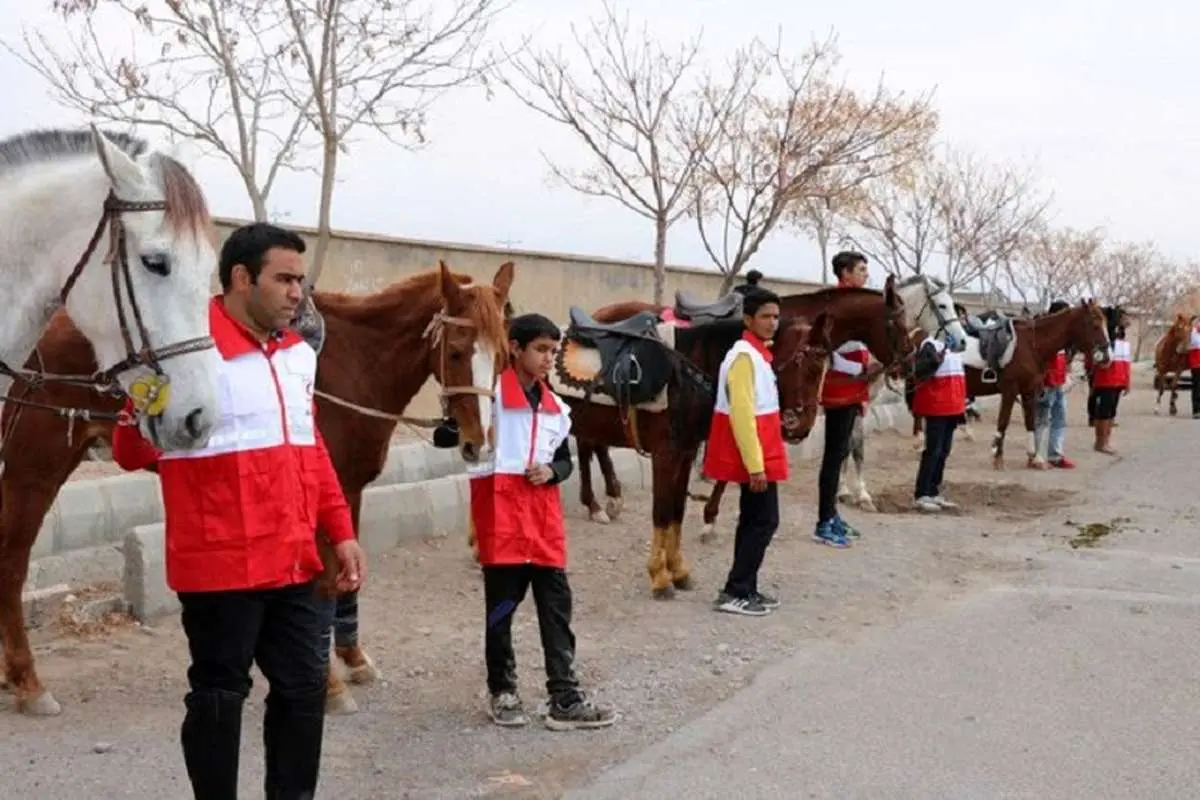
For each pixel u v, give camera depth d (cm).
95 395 571
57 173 432
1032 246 4225
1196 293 4769
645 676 655
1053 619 775
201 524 365
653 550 840
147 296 381
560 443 576
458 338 577
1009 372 1511
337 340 615
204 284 387
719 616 787
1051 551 1007
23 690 571
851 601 832
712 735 558
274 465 372
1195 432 2058
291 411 381
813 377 871
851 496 1227
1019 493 1346
